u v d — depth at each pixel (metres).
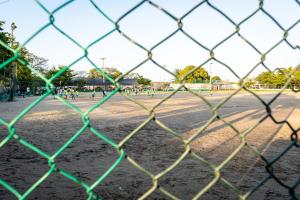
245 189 4.77
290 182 5.12
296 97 36.91
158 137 9.50
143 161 6.49
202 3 1.33
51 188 4.83
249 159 6.61
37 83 54.31
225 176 5.43
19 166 6.07
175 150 7.59
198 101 29.72
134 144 8.38
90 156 6.92
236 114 16.94
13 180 5.20
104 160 6.55
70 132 10.62
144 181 5.16
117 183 5.06
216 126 11.91
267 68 1.51
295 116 15.74
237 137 9.39
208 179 5.26
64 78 46.78
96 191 4.70
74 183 5.06
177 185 4.97
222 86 67.75
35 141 8.84
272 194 4.59
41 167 6.00
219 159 6.66
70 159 6.64
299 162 6.33
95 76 81.94
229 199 4.38
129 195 4.54
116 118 15.28
